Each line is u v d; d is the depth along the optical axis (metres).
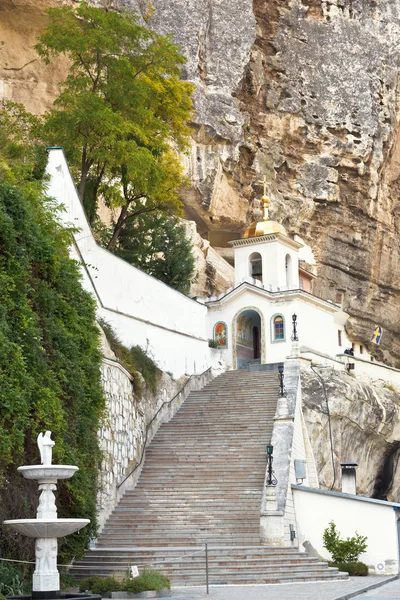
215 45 50.56
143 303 32.59
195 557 21.69
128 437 26.77
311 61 56.31
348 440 37.12
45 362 17.69
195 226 48.28
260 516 24.34
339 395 36.03
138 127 32.25
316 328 43.22
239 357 42.97
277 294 41.88
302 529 26.73
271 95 54.94
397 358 60.97
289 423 28.98
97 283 28.88
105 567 20.75
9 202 18.11
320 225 56.16
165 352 34.00
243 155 52.72
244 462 27.75
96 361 21.75
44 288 18.86
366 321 58.19
